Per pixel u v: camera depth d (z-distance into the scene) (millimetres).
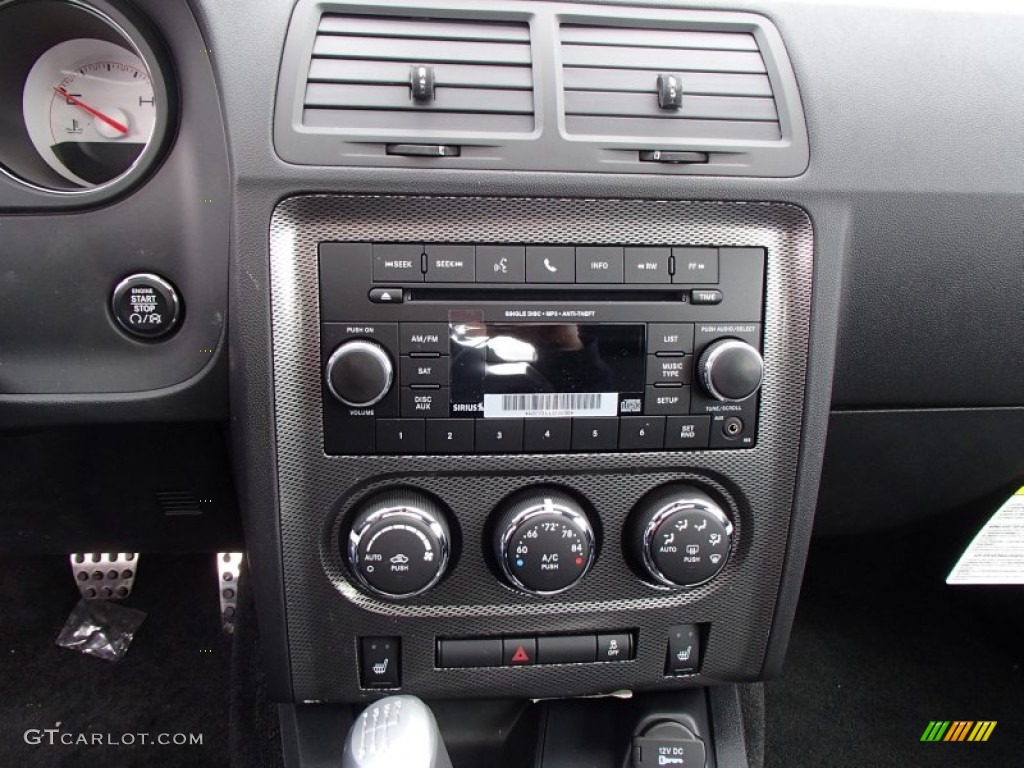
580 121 715
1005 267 825
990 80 793
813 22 769
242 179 690
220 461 926
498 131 702
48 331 781
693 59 745
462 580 784
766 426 780
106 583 1567
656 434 760
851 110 761
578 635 823
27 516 967
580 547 745
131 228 759
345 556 769
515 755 944
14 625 1511
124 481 941
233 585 1485
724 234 746
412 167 692
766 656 855
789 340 770
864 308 831
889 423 926
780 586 832
